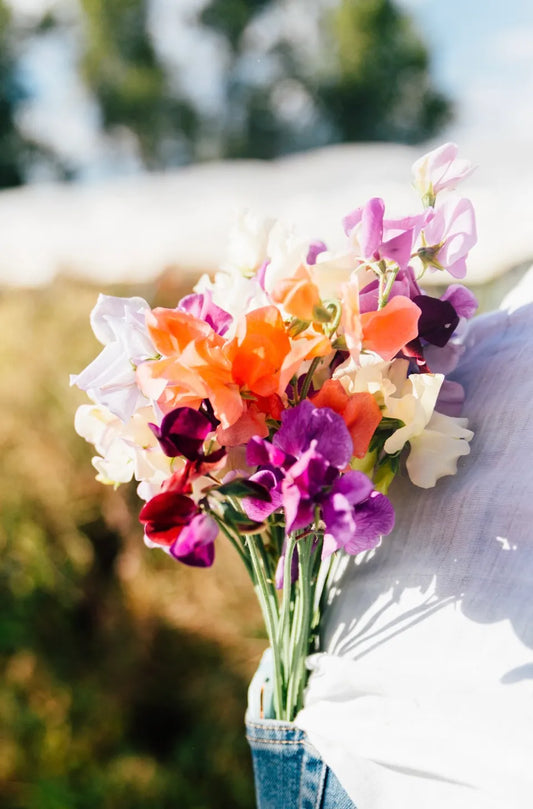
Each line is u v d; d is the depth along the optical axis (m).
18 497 1.53
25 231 2.08
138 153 14.59
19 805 1.42
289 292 0.46
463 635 0.47
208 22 14.13
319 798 0.50
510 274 1.11
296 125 14.26
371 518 0.47
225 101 14.41
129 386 0.48
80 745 1.45
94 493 1.53
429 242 0.51
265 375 0.46
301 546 0.48
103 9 14.03
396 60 13.80
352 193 1.94
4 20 14.27
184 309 0.51
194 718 1.43
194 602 1.46
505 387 0.53
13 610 1.51
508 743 0.44
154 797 1.38
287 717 0.52
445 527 0.50
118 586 1.52
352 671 0.49
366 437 0.47
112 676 1.48
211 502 0.46
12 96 14.42
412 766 0.46
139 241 1.77
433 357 0.53
